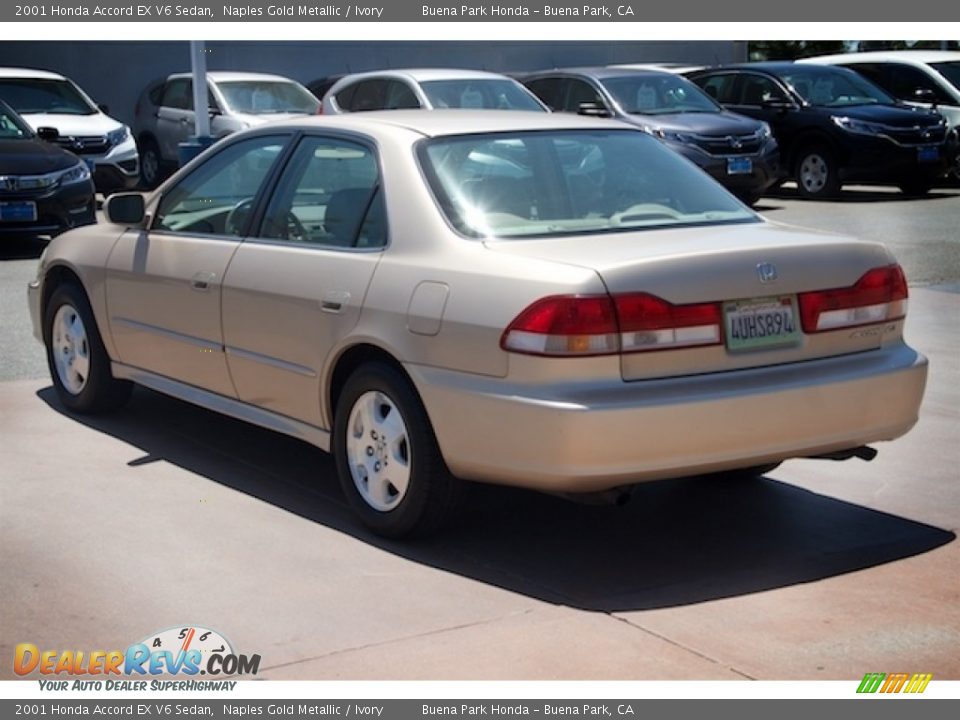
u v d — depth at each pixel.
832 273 5.12
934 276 11.72
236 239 6.12
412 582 4.94
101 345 7.06
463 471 4.98
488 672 4.21
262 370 5.88
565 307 4.66
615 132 5.95
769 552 5.27
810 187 18.75
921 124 18.33
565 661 4.29
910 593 4.84
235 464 6.41
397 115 5.98
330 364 5.48
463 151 5.52
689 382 4.79
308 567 5.08
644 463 4.71
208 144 15.34
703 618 4.62
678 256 4.81
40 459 6.45
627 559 5.20
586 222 5.35
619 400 4.66
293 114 18.88
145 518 5.61
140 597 4.78
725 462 4.87
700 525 5.59
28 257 13.28
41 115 17.38
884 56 20.62
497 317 4.79
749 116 19.20
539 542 5.38
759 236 5.22
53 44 23.17
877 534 5.47
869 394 5.14
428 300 5.04
